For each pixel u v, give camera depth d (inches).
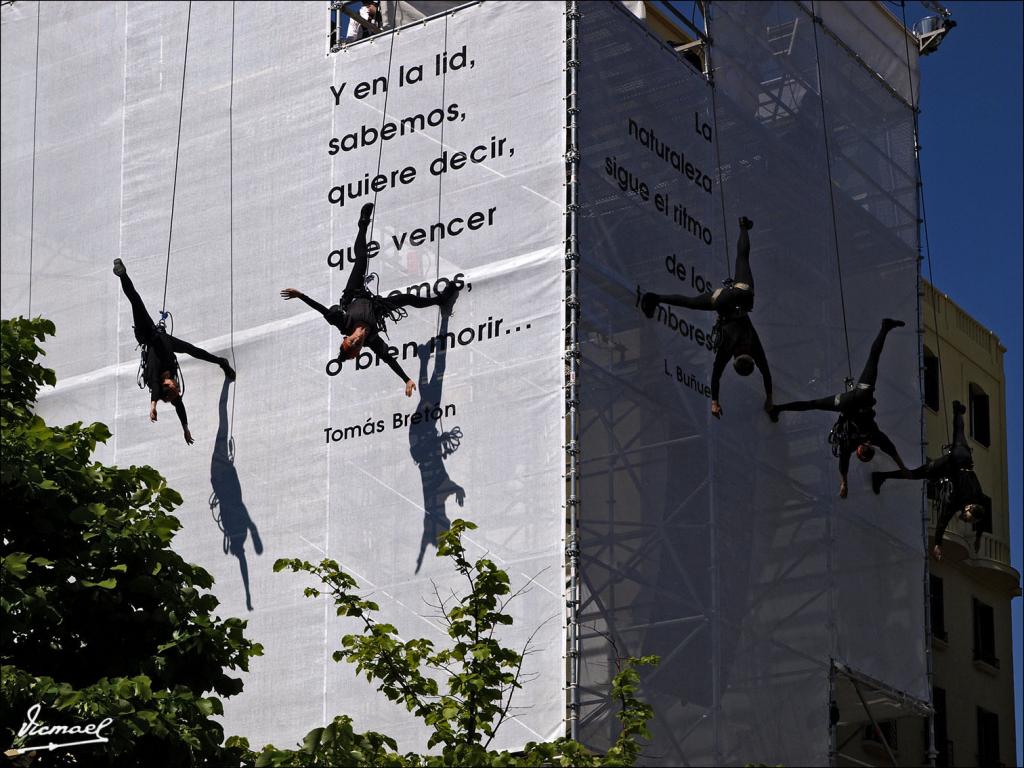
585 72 1229.1
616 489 1170.0
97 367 1379.2
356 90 1318.9
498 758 921.5
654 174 1263.5
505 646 1144.2
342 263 1290.6
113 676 935.7
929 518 1583.4
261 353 1304.1
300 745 1153.4
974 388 1808.6
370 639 985.5
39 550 949.2
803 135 1422.2
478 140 1253.1
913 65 1572.3
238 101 1375.5
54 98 1473.9
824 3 1481.3
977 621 1729.8
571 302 1175.0
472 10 1282.0
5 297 1445.6
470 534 1181.1
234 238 1344.7
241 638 956.0
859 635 1353.3
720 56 1353.3
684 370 1244.5
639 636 1156.5
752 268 1336.1
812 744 1274.6
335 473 1247.5
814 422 1354.6
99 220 1417.3
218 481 1293.1
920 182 1540.4
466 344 1216.8
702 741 1178.6
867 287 1454.2
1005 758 1720.0
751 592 1250.0
